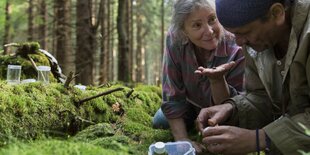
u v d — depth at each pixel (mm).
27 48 3984
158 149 1875
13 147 1836
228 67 2326
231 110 2305
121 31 9133
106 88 3723
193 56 2627
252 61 2322
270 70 2104
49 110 2730
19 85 2750
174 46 2658
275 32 1843
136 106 3561
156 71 24453
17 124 2477
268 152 1899
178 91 2744
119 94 3486
